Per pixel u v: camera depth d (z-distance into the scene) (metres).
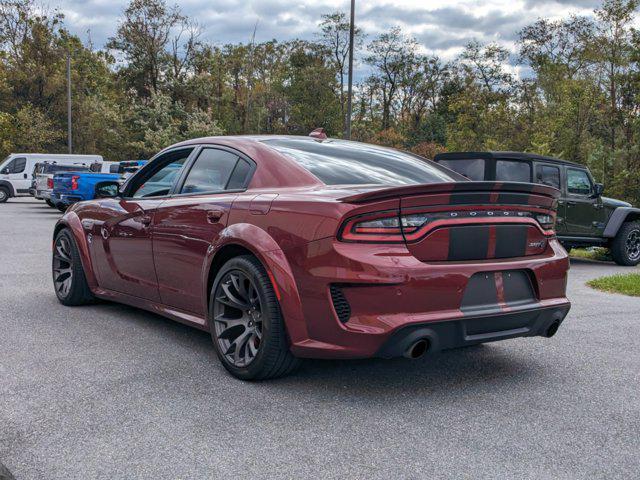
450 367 3.93
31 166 26.62
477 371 3.86
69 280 5.54
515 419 3.06
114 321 5.00
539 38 38.66
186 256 4.05
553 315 3.60
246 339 3.55
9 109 45.19
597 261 12.01
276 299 3.35
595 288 7.71
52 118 46.62
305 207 3.27
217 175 4.11
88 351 4.11
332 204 3.15
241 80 55.19
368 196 3.05
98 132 47.84
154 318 5.14
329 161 3.88
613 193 21.58
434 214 3.17
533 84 31.27
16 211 20.89
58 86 46.69
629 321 5.51
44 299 5.92
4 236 12.30
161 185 4.61
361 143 4.54
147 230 4.46
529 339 4.75
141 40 47.38
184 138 46.28
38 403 3.14
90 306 5.62
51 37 49.88
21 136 43.78
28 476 2.36
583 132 23.97
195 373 3.68
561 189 10.27
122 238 4.79
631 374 3.86
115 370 3.71
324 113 55.66
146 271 4.54
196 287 3.99
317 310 3.17
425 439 2.79
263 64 56.66
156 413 3.03
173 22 48.22
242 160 3.97
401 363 3.98
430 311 3.11
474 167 10.03
